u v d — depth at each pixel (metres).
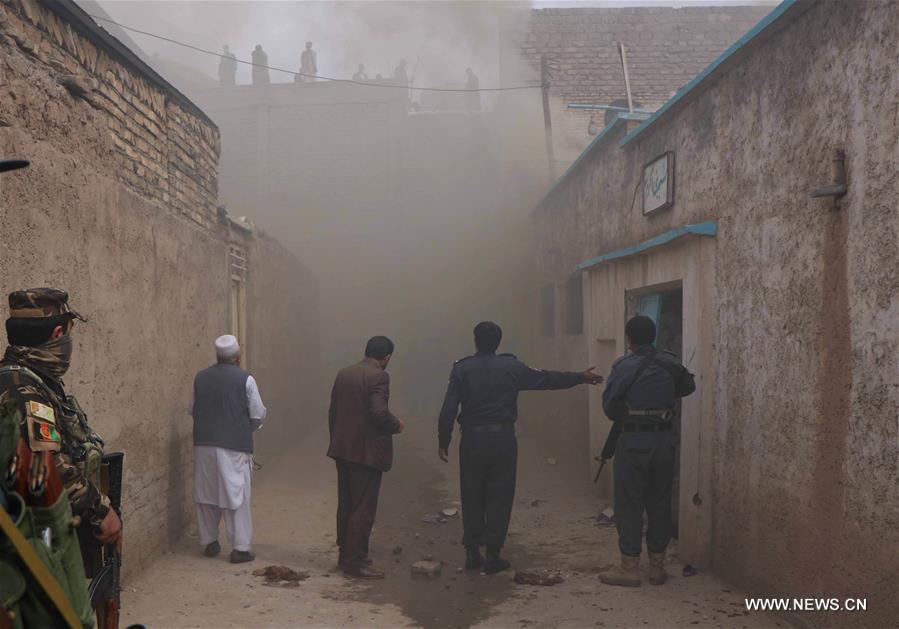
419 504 9.61
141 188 6.51
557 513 8.75
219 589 5.93
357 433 6.46
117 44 5.79
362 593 5.99
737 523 5.97
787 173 5.34
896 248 4.15
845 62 4.68
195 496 6.83
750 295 5.84
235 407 6.78
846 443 4.57
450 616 5.45
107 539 3.13
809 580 4.93
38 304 3.13
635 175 8.86
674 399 6.11
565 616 5.38
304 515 8.84
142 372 6.34
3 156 4.08
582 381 6.87
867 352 4.39
